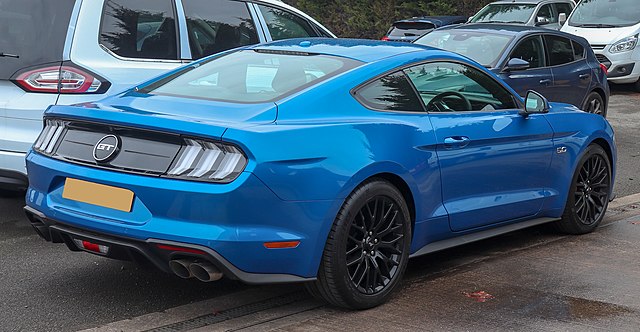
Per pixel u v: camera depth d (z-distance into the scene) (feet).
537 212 20.26
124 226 14.37
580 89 37.91
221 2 25.36
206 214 13.93
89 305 16.17
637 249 20.56
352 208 15.26
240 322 15.31
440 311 15.87
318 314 15.72
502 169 18.93
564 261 19.39
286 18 27.63
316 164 14.74
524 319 15.47
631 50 55.67
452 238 18.30
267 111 15.05
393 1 91.40
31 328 14.97
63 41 20.92
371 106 16.38
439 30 37.52
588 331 14.89
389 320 15.38
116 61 21.80
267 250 14.30
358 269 15.67
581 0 59.67
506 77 33.76
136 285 17.38
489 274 18.30
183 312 15.87
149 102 15.96
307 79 16.33
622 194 27.76
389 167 15.93
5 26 21.01
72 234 15.20
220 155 14.14
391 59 17.42
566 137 20.85
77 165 15.26
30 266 18.56
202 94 16.39
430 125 17.12
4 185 20.90
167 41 23.36
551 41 37.04
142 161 14.58
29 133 20.48
